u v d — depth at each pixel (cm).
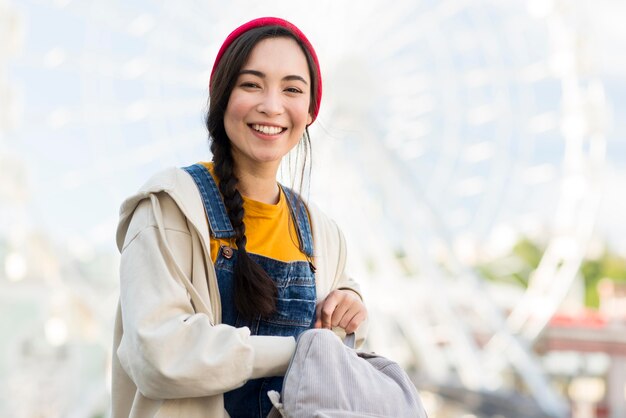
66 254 1656
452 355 1834
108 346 1655
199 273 207
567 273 1877
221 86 218
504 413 1609
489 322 1677
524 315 1872
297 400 191
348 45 1589
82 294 1664
